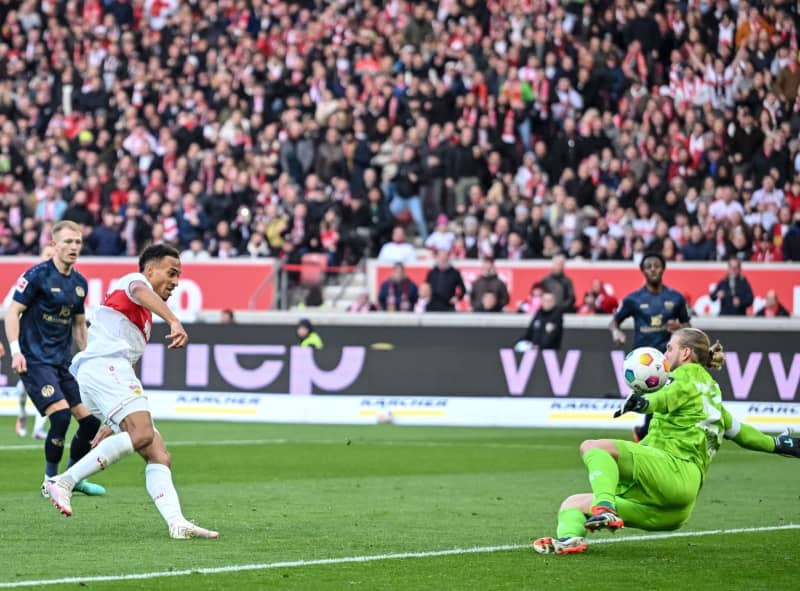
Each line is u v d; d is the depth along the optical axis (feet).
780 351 131.64
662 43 190.49
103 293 168.04
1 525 59.67
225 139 181.27
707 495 77.20
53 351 71.31
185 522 55.77
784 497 76.18
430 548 54.03
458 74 181.57
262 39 194.90
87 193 175.32
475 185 167.53
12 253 173.17
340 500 72.18
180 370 139.85
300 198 170.30
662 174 169.78
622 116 180.55
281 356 138.41
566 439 119.14
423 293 155.43
